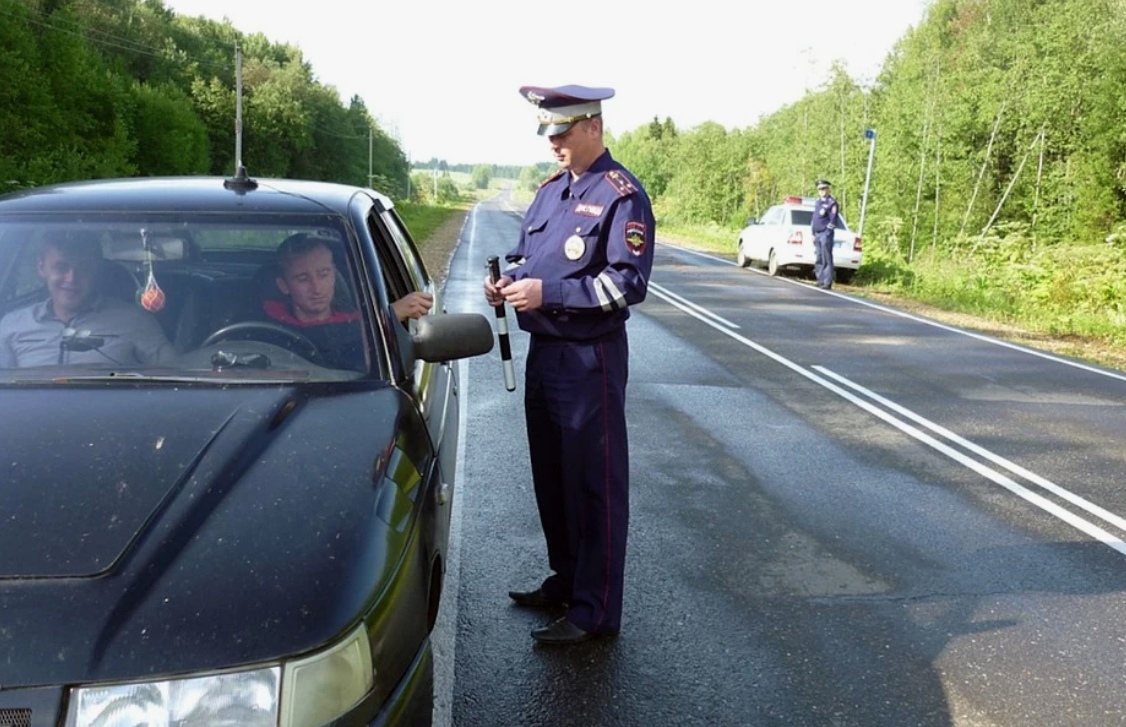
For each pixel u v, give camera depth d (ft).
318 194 11.79
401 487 8.29
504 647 12.60
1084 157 86.69
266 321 10.21
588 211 11.63
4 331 9.95
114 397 8.93
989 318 51.88
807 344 38.96
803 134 129.59
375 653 6.80
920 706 11.46
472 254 84.69
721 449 22.49
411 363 10.68
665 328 42.37
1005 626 13.62
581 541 12.60
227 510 7.22
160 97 188.85
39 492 7.20
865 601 14.34
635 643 12.82
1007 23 114.32
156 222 10.70
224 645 6.19
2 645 5.99
